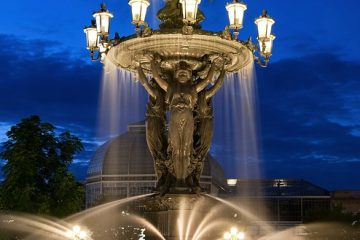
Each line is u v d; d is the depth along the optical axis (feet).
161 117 51.01
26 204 92.27
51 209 95.09
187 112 48.49
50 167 96.73
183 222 48.85
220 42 47.16
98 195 320.09
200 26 49.62
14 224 92.68
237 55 49.42
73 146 98.99
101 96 71.36
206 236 49.83
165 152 50.85
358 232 178.81
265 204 338.54
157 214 50.01
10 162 93.81
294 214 338.34
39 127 96.68
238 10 47.09
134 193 328.90
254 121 90.27
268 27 50.62
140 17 46.32
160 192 49.55
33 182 93.97
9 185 93.04
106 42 49.78
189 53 48.47
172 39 46.75
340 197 339.36
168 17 50.06
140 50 48.62
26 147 94.99
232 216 52.39
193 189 49.34
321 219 180.75
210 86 51.39
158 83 49.03
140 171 327.26
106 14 49.93
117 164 330.75
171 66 49.19
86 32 52.44
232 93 55.62
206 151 50.62
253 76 53.47
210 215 50.37
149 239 50.37
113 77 63.16
